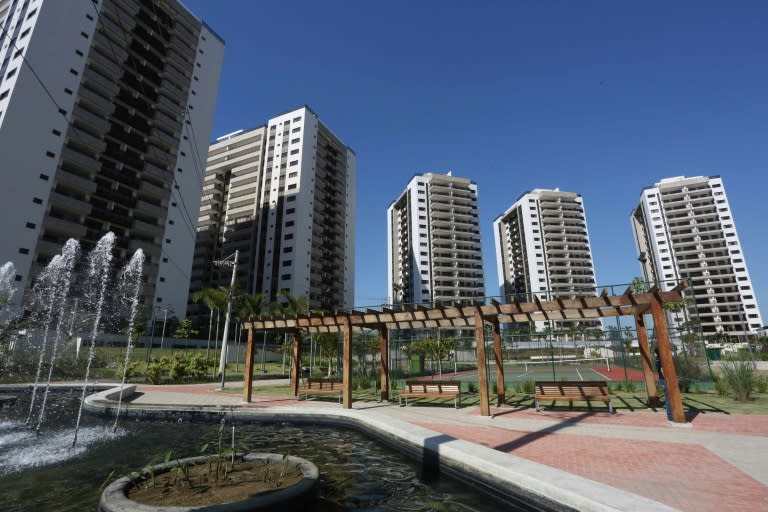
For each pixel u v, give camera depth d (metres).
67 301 38.31
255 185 80.06
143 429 11.13
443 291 94.00
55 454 8.36
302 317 14.84
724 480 5.45
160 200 55.81
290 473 5.89
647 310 12.52
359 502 5.60
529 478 5.34
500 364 14.11
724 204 96.12
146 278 51.12
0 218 38.12
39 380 23.62
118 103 51.31
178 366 25.44
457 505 5.50
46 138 42.56
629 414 11.23
